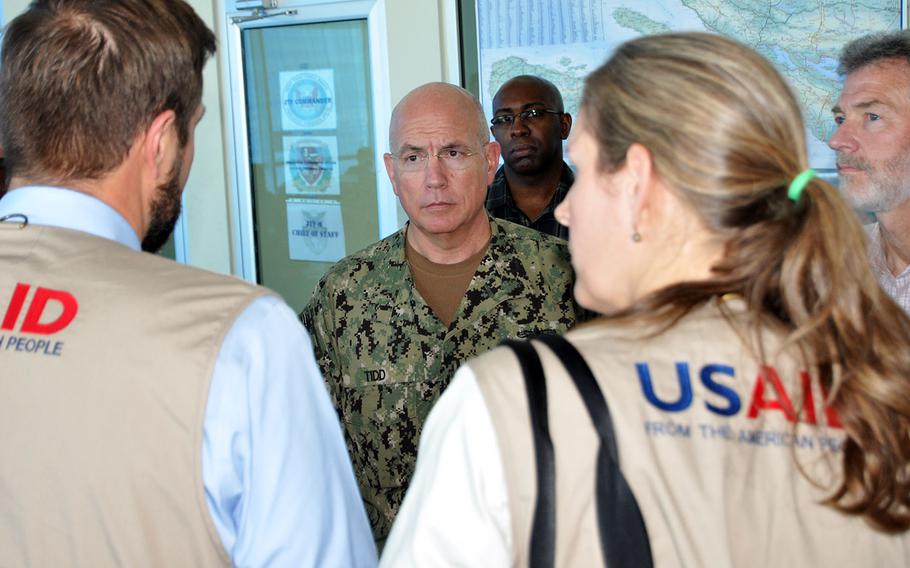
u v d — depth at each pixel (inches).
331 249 126.7
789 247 30.1
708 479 29.0
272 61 124.9
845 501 29.5
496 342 72.6
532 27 110.8
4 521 36.6
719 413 29.9
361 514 42.5
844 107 73.3
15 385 36.7
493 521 30.1
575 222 33.9
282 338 39.4
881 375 29.7
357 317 74.0
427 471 31.7
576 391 29.8
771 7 101.6
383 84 118.1
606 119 32.0
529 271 73.7
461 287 73.7
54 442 36.2
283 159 127.3
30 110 38.4
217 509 37.8
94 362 36.5
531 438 29.6
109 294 37.5
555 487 29.4
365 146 122.1
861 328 30.0
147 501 36.4
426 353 72.5
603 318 32.7
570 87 111.0
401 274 74.1
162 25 39.7
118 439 36.1
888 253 74.5
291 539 38.5
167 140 41.0
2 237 39.3
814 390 30.5
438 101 70.7
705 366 30.6
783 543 29.3
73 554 36.3
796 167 30.6
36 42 38.1
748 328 30.6
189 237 131.9
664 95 30.5
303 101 124.3
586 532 29.1
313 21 120.8
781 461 29.8
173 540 37.0
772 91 30.5
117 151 39.4
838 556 29.5
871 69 71.7
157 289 38.1
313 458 39.6
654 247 31.8
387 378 72.7
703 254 31.4
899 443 29.9
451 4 113.2
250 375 37.9
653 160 30.7
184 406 36.5
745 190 29.7
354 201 124.3
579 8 108.5
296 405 39.3
